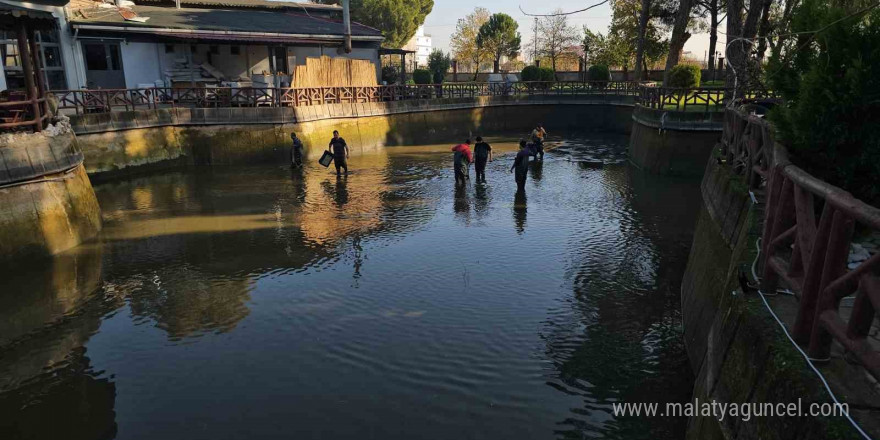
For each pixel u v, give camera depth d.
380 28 66.69
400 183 19.20
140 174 20.88
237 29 26.19
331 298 9.48
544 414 6.19
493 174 20.75
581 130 37.72
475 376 6.96
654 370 7.07
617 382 6.81
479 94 38.00
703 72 47.41
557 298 9.28
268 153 23.38
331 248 12.17
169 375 7.20
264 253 11.95
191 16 29.11
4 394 6.90
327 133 25.39
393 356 7.48
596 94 37.44
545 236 12.70
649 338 7.90
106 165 20.08
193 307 9.30
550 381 6.84
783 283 4.68
